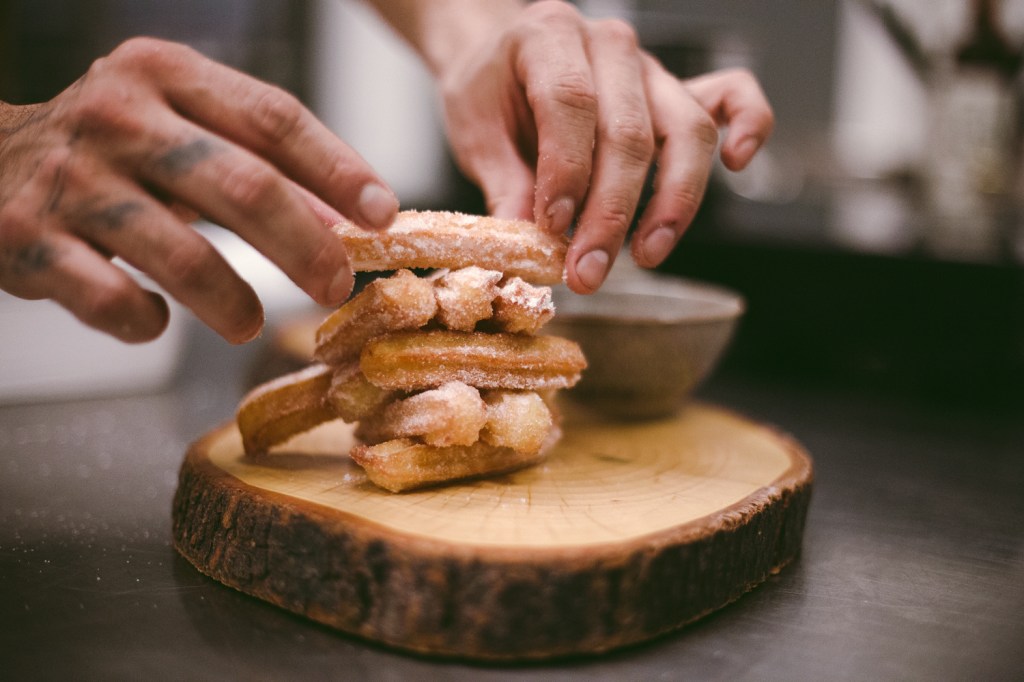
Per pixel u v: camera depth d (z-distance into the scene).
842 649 0.46
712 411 0.70
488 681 0.43
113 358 0.78
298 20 1.64
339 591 0.46
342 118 1.76
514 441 0.52
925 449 0.74
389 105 1.76
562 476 0.55
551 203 0.52
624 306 0.73
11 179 0.45
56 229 0.44
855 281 1.04
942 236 1.14
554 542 0.45
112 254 0.45
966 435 0.78
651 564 0.45
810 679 0.44
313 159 0.45
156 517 0.56
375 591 0.45
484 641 0.44
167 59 0.45
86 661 0.43
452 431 0.50
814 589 0.51
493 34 0.63
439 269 0.61
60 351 0.76
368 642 0.45
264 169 0.44
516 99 0.59
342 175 0.45
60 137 0.44
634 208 0.53
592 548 0.45
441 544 0.44
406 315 0.52
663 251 0.54
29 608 0.47
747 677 0.44
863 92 1.86
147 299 0.45
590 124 0.52
